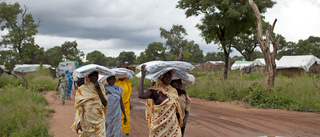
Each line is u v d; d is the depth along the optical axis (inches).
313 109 339.6
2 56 2406.5
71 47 3703.3
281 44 2003.0
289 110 353.1
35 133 218.8
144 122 295.4
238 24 837.8
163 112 135.1
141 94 135.6
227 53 861.2
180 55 235.9
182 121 145.4
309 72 866.1
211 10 802.2
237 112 346.6
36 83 702.5
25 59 2549.2
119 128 186.7
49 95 573.6
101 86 163.2
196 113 342.0
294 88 427.5
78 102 152.1
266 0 741.9
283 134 230.2
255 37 1764.3
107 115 180.5
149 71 137.9
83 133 153.6
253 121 285.3
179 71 150.9
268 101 392.2
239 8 757.3
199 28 869.8
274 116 309.3
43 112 330.3
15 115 258.7
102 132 157.1
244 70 1184.2
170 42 2684.5
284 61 913.5
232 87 495.5
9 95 399.2
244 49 1929.1
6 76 784.9
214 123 279.1
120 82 230.2
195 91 543.8
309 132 234.7
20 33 1772.9
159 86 142.9
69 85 522.0
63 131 254.8
